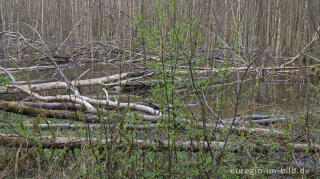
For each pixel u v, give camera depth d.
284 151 3.86
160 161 3.39
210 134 3.36
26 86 6.57
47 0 15.02
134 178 3.28
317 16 11.93
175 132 3.32
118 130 3.34
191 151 3.36
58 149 3.73
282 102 6.42
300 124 4.45
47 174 3.60
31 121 5.15
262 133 4.05
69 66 10.07
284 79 9.27
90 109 4.93
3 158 3.88
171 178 3.22
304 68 7.84
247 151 3.48
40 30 14.55
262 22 13.38
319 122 4.52
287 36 13.70
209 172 3.29
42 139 3.77
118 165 3.33
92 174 3.36
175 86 3.12
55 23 14.62
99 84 7.08
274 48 12.46
